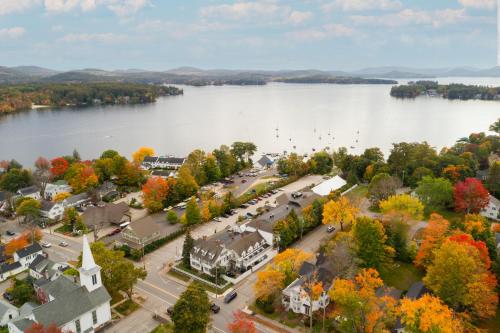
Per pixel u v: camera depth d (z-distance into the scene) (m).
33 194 160.88
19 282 92.88
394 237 100.19
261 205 144.62
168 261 104.44
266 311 80.94
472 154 176.38
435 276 76.69
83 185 158.38
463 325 69.44
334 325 75.94
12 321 73.62
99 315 77.12
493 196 137.88
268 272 82.81
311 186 160.00
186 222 123.62
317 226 122.25
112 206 135.62
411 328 62.56
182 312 68.56
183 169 158.38
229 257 99.12
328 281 82.38
